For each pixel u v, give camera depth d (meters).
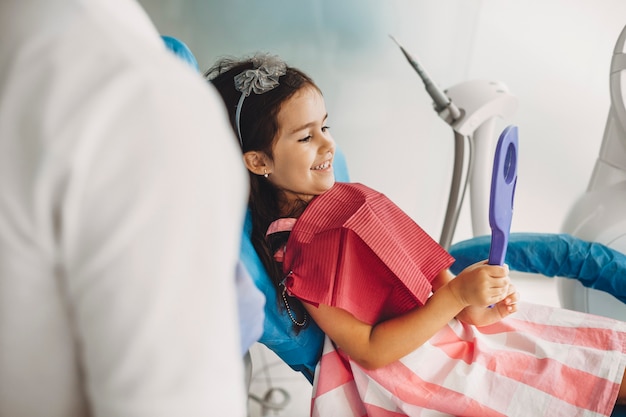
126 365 0.30
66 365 0.34
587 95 1.77
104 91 0.29
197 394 0.31
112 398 0.31
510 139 0.74
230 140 0.33
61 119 0.28
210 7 1.52
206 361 0.31
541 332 0.92
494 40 1.67
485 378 0.83
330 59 1.60
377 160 1.71
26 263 0.30
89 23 0.31
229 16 1.53
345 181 1.08
